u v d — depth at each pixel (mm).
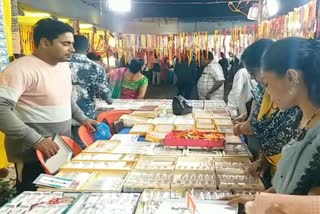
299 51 933
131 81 4871
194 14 10648
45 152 1945
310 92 938
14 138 1945
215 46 8297
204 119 3238
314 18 2479
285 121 1607
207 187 1552
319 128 942
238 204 1330
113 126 3277
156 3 9891
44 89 2107
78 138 2713
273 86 987
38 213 1307
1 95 1896
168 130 2734
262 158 1845
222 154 2105
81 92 3020
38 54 2137
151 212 1300
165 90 10766
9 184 2607
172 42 8680
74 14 5832
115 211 1311
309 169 945
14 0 3307
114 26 9172
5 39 3002
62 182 1617
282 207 840
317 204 834
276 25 3709
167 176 1709
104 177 1721
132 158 2021
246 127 2303
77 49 3006
